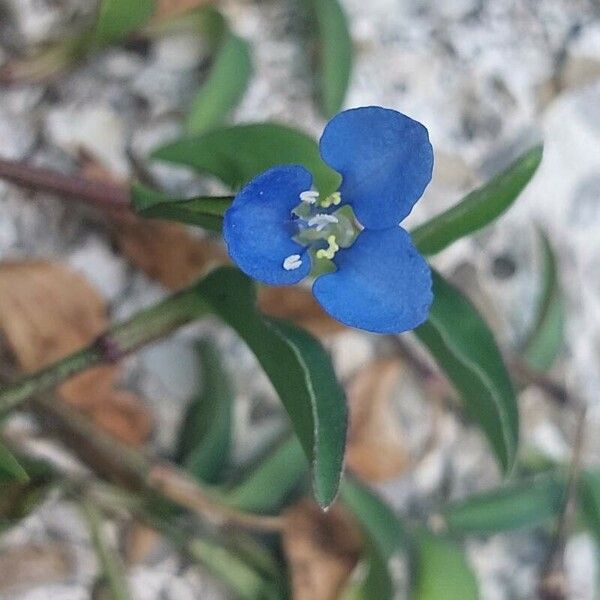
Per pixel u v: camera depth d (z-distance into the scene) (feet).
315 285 0.45
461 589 0.58
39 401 0.55
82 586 0.57
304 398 0.46
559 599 0.61
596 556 0.60
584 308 0.64
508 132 0.63
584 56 0.64
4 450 0.48
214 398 0.58
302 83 0.62
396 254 0.45
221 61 0.58
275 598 0.57
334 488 0.46
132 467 0.56
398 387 0.61
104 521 0.57
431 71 0.63
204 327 0.59
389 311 0.45
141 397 0.59
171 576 0.58
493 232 0.63
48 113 0.59
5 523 0.53
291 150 0.51
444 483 0.61
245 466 0.59
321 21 0.60
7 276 0.57
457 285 0.62
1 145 0.59
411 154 0.45
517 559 0.62
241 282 0.48
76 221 0.59
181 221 0.48
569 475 0.60
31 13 0.59
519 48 0.64
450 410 0.62
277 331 0.46
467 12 0.64
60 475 0.55
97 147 0.59
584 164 0.64
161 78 0.60
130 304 0.59
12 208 0.58
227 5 0.62
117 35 0.57
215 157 0.52
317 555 0.57
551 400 0.63
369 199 0.46
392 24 0.63
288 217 0.45
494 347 0.50
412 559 0.58
